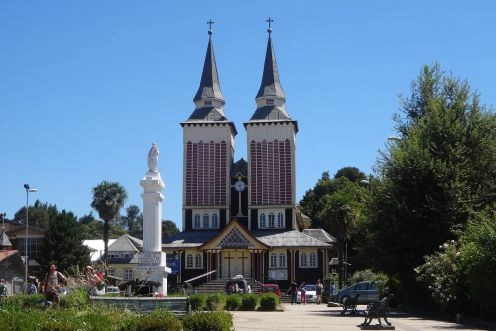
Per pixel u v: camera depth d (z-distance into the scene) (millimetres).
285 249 86250
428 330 28656
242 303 46906
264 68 95562
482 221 35750
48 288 30500
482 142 46094
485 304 32781
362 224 47906
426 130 47031
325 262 85750
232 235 84625
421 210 44500
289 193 90188
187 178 92312
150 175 47375
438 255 39938
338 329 28438
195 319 21031
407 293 49031
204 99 94875
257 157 91250
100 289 39625
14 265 80750
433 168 44281
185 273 86688
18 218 177875
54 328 17562
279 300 48250
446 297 37062
